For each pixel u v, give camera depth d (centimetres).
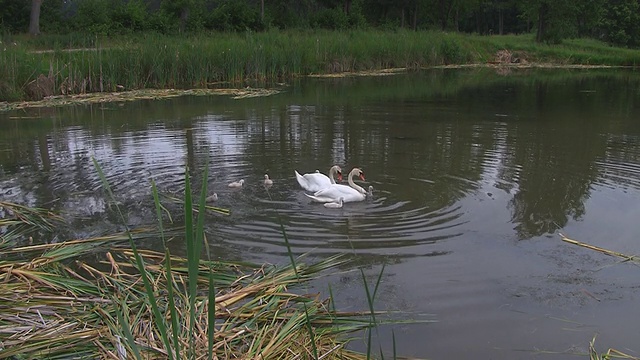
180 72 2634
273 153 1247
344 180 1038
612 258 722
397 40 3856
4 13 4594
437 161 1172
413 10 6481
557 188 989
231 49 2789
